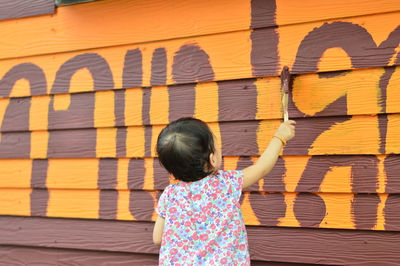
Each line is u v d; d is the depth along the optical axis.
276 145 1.72
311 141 2.07
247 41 2.18
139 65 2.36
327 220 2.05
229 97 2.20
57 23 2.51
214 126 2.23
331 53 2.04
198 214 1.53
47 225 2.50
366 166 2.00
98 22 2.44
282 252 2.11
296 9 2.10
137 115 2.35
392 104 1.96
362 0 2.00
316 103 2.06
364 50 1.99
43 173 2.51
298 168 2.09
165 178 2.29
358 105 2.00
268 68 2.13
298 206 2.09
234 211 1.55
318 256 2.06
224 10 2.22
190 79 2.26
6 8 2.59
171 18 2.31
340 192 2.03
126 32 2.38
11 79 2.59
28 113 2.55
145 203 2.33
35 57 2.55
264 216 2.14
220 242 1.49
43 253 2.52
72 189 2.46
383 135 1.97
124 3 2.40
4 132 2.59
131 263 2.37
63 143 2.48
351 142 2.02
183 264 1.48
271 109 2.12
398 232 1.97
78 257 2.46
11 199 2.57
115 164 2.39
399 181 1.95
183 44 2.29
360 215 2.01
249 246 2.16
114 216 2.38
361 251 2.01
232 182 1.59
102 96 2.42
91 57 2.45
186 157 1.49
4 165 2.59
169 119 2.30
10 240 2.55
